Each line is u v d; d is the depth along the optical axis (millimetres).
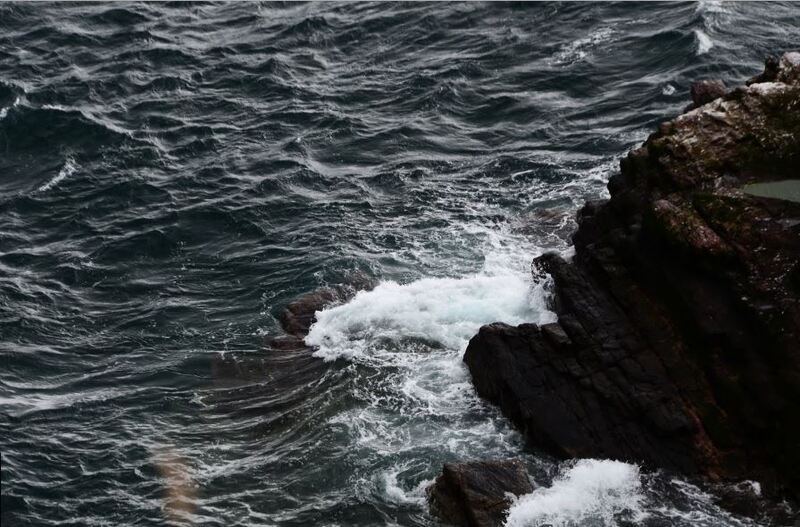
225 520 30078
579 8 63750
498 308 37562
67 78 59812
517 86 56469
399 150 51531
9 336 38750
